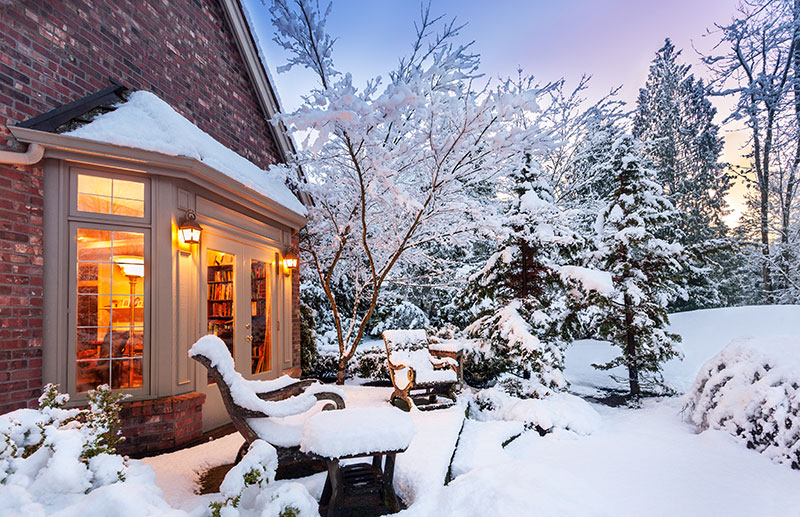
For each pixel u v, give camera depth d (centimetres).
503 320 678
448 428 440
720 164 2233
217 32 646
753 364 451
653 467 366
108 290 427
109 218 428
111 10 477
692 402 524
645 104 2480
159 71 534
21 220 382
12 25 384
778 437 380
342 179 707
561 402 551
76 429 251
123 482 220
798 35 1531
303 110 452
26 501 190
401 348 649
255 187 564
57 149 398
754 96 1638
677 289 815
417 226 716
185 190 479
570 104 1330
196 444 446
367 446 276
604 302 655
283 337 693
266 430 314
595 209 1212
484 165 610
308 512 219
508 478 321
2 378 362
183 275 470
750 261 1816
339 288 1336
